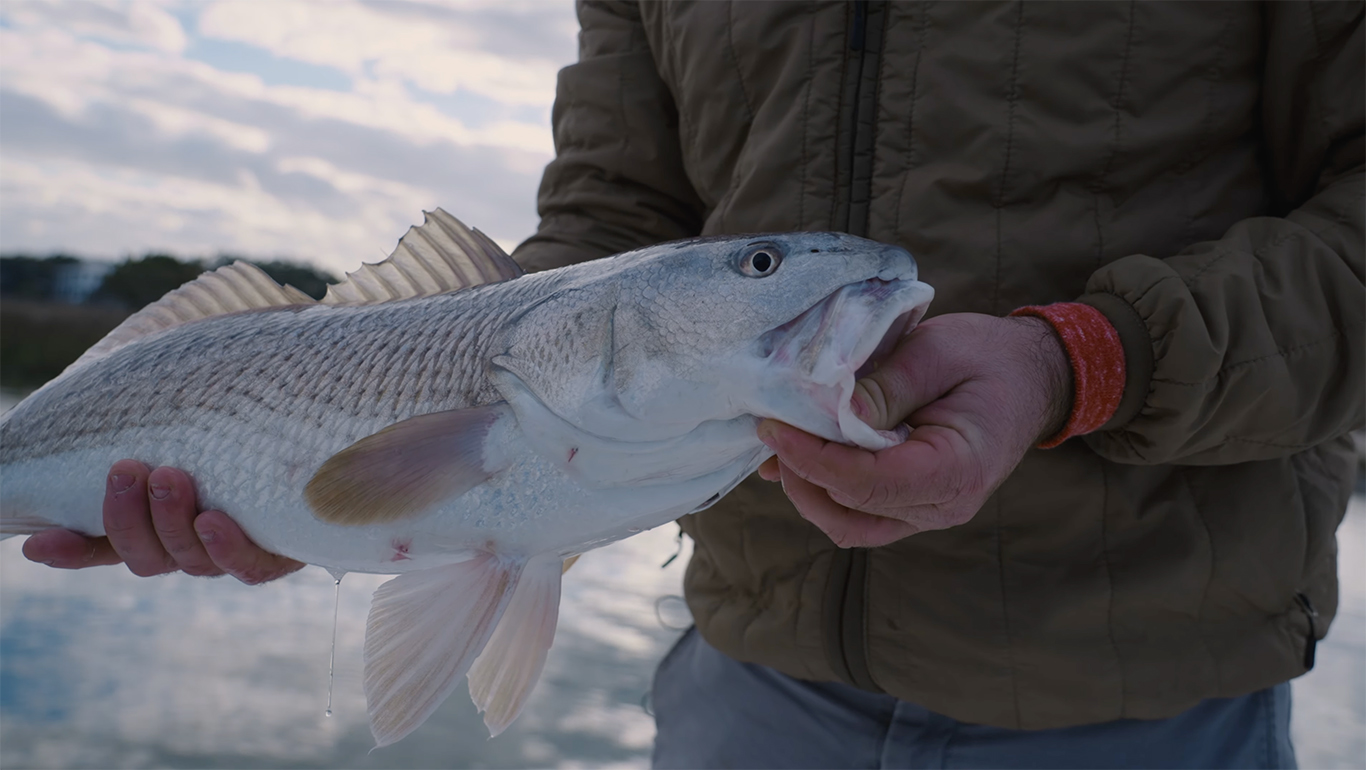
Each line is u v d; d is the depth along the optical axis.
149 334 0.69
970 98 0.65
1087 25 0.63
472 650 0.55
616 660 1.79
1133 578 0.64
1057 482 0.64
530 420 0.55
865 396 0.48
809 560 0.71
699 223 0.87
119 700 1.47
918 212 0.66
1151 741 0.67
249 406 0.61
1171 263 0.58
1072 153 0.63
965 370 0.50
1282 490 0.63
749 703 0.80
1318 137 0.60
